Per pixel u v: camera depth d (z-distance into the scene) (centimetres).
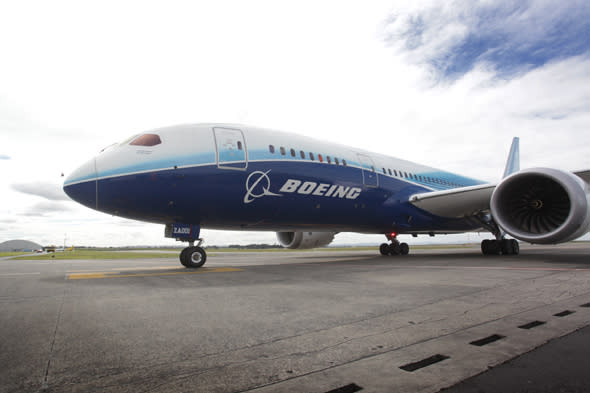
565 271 728
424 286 554
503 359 230
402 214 1352
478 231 1703
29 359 242
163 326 330
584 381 194
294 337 291
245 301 452
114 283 645
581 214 899
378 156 1365
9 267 1152
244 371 219
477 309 378
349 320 345
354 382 200
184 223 959
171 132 932
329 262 1246
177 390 193
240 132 1002
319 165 1105
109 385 200
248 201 968
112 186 824
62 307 421
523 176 993
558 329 294
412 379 202
